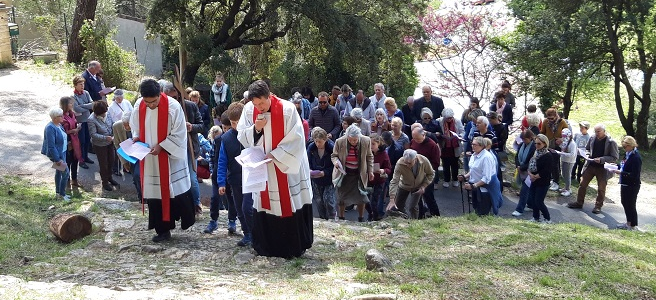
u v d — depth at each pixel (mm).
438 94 20188
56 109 9578
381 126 11562
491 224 8812
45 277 5805
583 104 26516
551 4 19000
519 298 5508
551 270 6555
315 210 11258
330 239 7703
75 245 7309
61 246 7375
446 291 5500
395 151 10695
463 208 10914
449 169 12945
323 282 5664
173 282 5566
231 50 21719
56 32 24078
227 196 7598
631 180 10891
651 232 9586
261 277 5848
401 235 8062
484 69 20234
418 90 24281
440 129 12727
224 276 5836
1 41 19562
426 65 26359
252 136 6199
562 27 18953
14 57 20797
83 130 11867
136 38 22844
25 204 9281
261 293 5258
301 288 5430
